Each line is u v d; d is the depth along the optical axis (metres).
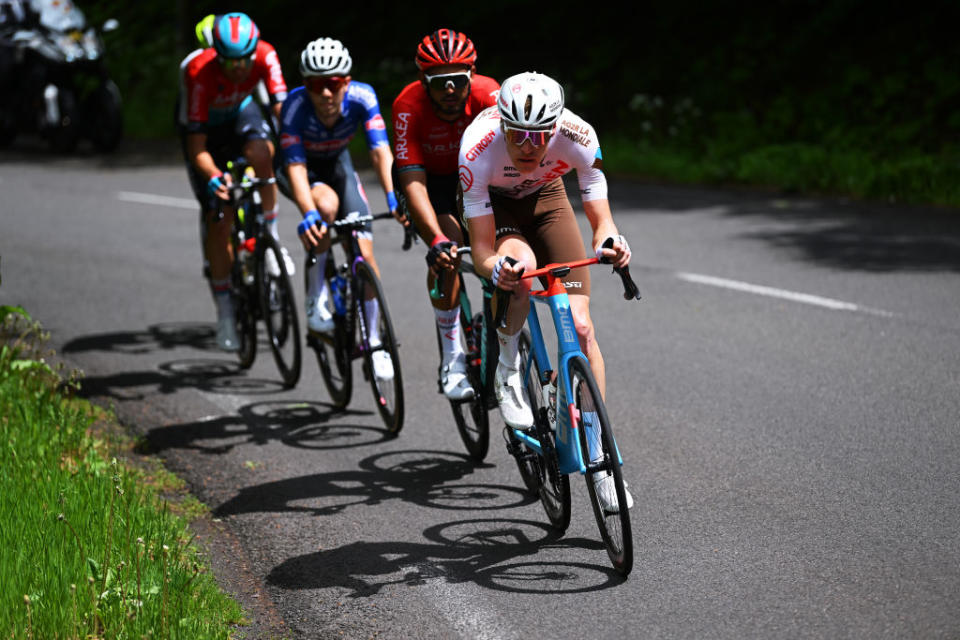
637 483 13.47
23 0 47.91
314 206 15.62
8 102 48.81
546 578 11.19
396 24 59.53
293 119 16.39
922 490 12.78
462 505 13.23
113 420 16.64
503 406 12.12
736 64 47.53
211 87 18.88
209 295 24.39
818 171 36.38
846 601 10.31
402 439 15.63
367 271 15.66
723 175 38.66
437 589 11.04
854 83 42.62
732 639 9.80
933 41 43.91
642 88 49.31
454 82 13.20
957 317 20.17
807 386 16.75
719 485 13.25
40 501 12.06
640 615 10.30
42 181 41.12
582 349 11.73
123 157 47.72
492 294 12.09
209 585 10.88
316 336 17.34
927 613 10.01
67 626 9.64
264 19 63.78
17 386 16.44
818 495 12.80
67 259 27.98
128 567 10.62
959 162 35.12
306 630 10.34
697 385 17.08
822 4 47.47
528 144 10.98
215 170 18.42
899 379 16.84
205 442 15.70
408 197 13.73
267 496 13.69
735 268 24.95
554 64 53.62
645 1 53.78
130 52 64.50
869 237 27.81
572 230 12.18
